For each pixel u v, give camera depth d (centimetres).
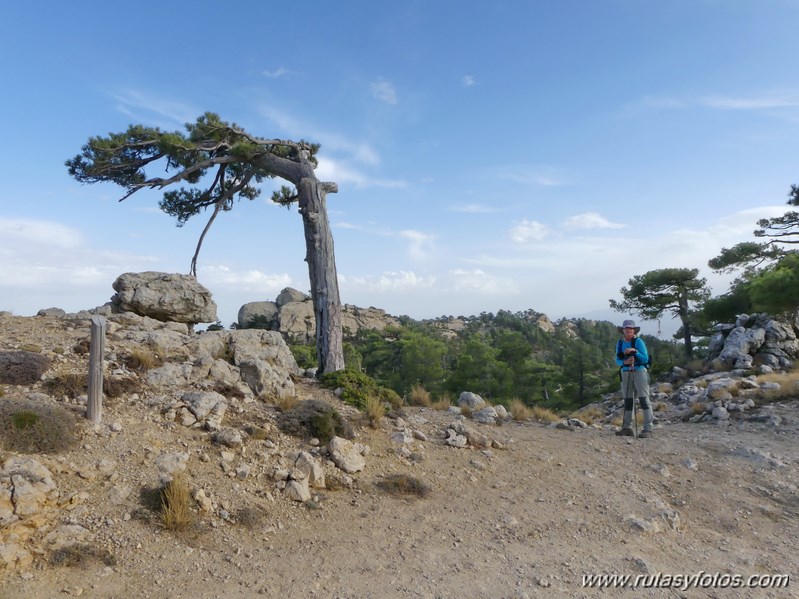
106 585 456
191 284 1379
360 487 720
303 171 1409
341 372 1198
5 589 426
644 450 970
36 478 527
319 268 1330
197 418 770
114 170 1407
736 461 889
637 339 1105
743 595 510
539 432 1126
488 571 539
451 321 12100
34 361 784
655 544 624
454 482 784
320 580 503
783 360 1636
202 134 1374
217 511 593
